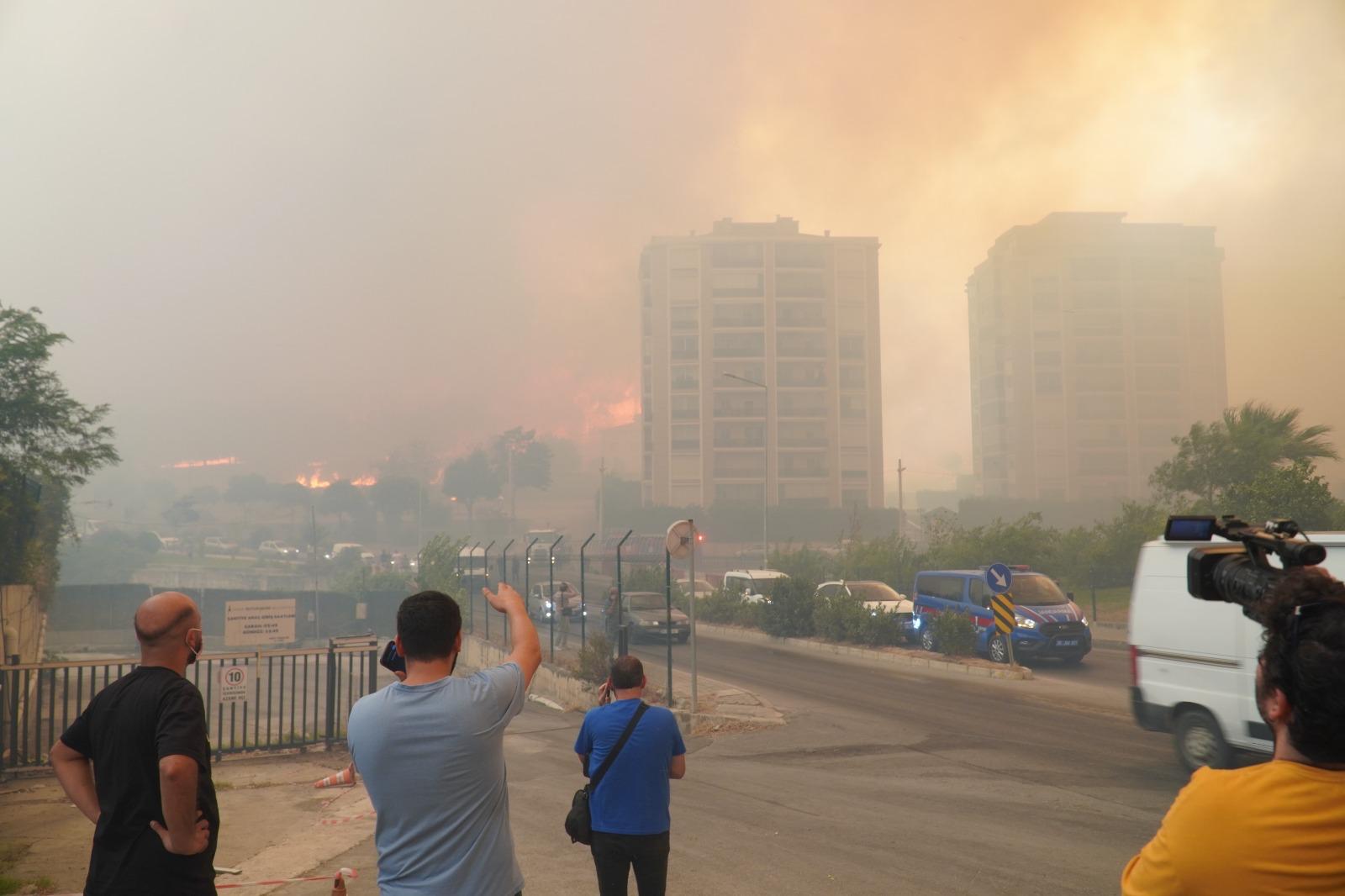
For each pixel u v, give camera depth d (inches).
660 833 182.2
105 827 119.4
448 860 109.1
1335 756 64.9
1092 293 4411.9
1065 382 4387.3
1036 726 547.8
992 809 354.9
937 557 1478.8
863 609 1009.5
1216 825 64.4
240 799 380.2
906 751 483.8
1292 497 1139.9
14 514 828.6
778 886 261.4
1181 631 403.9
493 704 113.8
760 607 1171.3
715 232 4682.6
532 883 267.3
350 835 324.8
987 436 4788.4
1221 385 4419.3
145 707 120.2
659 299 4601.4
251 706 722.8
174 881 118.2
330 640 496.4
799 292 4544.8
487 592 133.4
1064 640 806.5
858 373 4539.9
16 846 307.4
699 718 587.2
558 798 381.1
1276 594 69.2
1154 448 4352.9
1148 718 421.7
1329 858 61.6
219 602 1722.4
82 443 973.2
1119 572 1444.4
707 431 4471.0
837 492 4473.4
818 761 463.8
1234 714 374.9
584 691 676.7
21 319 951.6
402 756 109.3
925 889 257.6
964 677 772.6
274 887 266.1
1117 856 289.6
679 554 621.9
